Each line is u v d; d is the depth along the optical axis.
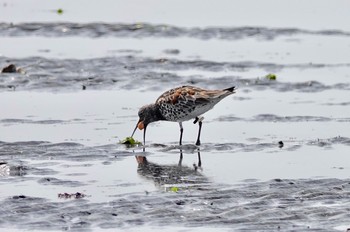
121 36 36.03
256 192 16.72
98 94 26.25
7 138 21.14
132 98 25.77
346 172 18.27
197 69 29.81
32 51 32.72
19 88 26.83
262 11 40.38
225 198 16.38
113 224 15.15
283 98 25.78
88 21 38.44
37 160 19.31
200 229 14.92
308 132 21.89
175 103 21.09
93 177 18.03
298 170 18.52
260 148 20.48
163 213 15.59
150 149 20.52
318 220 15.24
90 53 32.34
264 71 29.52
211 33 36.16
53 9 41.53
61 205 15.98
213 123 23.00
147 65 30.16
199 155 20.02
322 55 32.19
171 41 34.94
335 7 41.22
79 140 21.09
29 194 16.73
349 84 27.47
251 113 23.98
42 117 23.47
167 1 42.94
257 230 14.84
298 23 37.88
